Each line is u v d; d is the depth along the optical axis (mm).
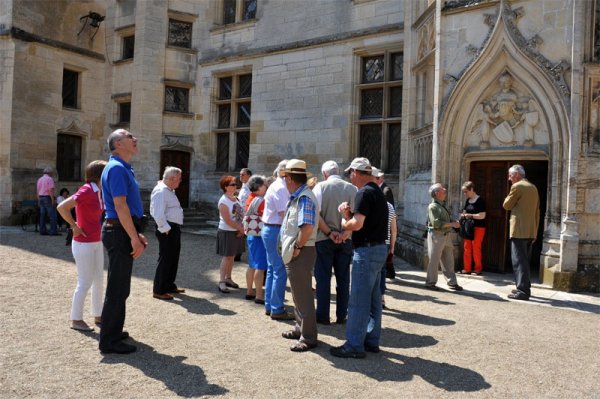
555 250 7688
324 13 13391
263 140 14531
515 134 8328
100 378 3762
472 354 4578
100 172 5051
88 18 16391
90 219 4961
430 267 7453
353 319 4395
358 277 4375
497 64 8344
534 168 10617
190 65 16344
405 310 6148
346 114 12906
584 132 7617
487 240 9016
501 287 7672
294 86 13922
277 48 14211
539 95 7988
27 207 14422
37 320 5203
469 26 8547
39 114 14898
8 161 14102
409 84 11055
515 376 4066
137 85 15711
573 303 6742
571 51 7637
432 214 7395
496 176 8867
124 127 16484
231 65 15477
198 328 5137
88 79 16500
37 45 14781
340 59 13031
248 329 5156
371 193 4344
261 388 3666
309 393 3604
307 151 13602
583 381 3994
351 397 3553
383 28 12156
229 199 6867
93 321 5316
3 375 3750
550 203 7898
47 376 3764
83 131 16328
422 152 10219
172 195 6461
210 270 8469
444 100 8805
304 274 4598
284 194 5559
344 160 12922
